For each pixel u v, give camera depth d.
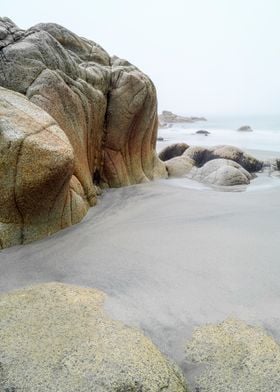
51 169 2.75
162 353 1.83
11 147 2.63
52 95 3.58
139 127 5.83
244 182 6.76
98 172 5.29
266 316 2.10
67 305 2.09
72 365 1.60
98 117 4.82
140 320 2.04
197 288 2.40
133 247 3.04
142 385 1.54
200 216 4.01
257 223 3.74
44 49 3.68
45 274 2.57
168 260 2.80
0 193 2.72
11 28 3.80
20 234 2.96
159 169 7.04
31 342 1.73
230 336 1.93
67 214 3.43
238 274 2.58
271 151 12.59
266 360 1.75
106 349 1.71
